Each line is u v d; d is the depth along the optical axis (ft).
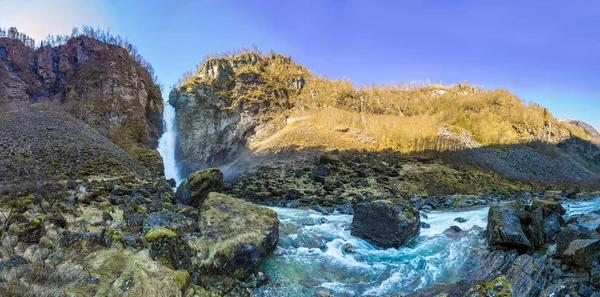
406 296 24.70
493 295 18.84
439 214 57.93
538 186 122.62
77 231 26.84
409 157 129.49
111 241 25.05
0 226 24.54
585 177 180.45
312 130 177.17
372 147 156.04
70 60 169.58
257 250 30.42
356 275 30.40
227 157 184.14
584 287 22.88
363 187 81.66
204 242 29.14
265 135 189.98
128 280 20.38
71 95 145.79
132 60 184.75
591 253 25.22
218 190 49.08
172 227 30.50
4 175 48.85
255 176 107.04
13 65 150.61
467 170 120.78
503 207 38.55
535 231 34.12
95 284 19.71
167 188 57.98
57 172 54.13
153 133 158.10
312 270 31.07
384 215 39.50
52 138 76.79
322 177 87.45
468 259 33.37
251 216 35.01
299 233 41.50
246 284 26.66
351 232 42.39
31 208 30.66
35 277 18.89
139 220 31.24
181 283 21.47
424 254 35.78
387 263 33.47
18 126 82.48
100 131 120.16
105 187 43.57
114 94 142.82
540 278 25.54
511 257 31.94
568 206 64.64
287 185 87.10
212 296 23.29
